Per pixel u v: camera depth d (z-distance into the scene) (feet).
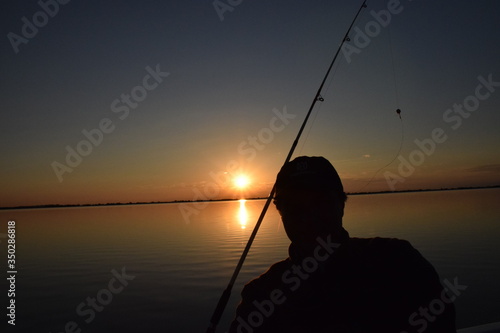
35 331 24.11
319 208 4.28
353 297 3.92
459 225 71.10
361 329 3.82
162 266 43.73
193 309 27.07
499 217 85.46
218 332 22.39
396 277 3.84
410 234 59.62
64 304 30.19
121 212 276.21
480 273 33.40
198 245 60.44
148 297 30.63
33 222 159.22
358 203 198.29
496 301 25.50
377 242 4.17
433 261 39.19
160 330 23.15
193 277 37.04
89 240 77.77
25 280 39.81
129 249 60.23
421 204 164.76
